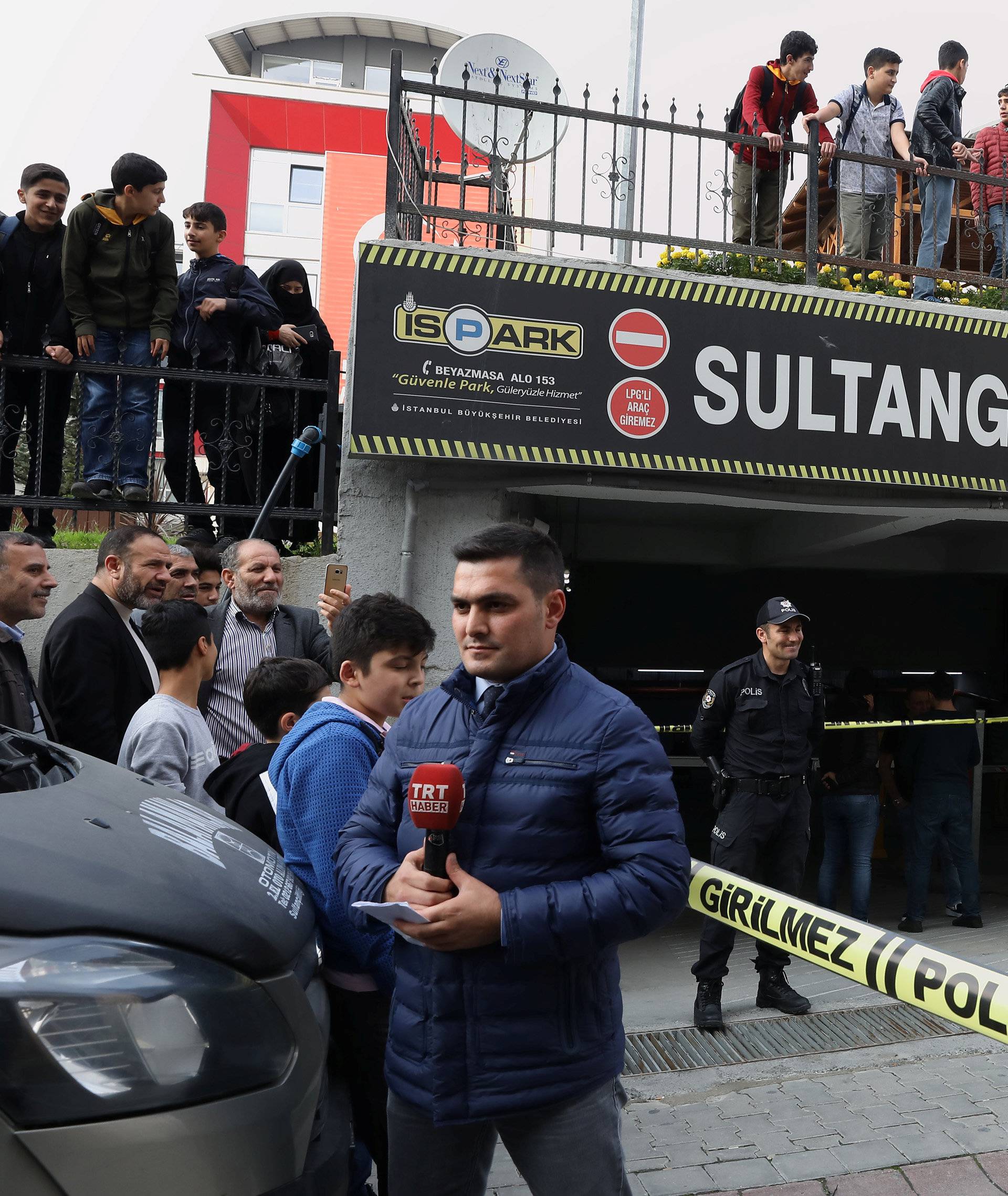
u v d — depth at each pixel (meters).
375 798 2.15
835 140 7.21
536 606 1.98
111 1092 1.71
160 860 2.08
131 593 3.71
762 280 6.09
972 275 6.23
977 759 6.79
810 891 8.13
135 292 5.50
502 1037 1.87
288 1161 1.93
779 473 5.62
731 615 10.62
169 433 6.05
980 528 8.88
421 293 5.18
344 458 5.40
